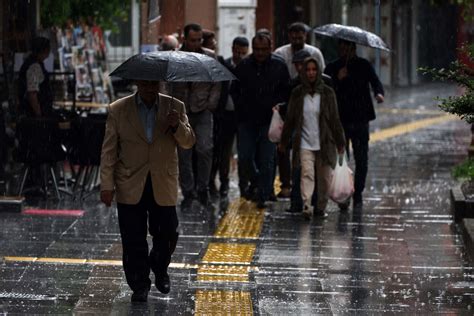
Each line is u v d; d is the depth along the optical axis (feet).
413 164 137.69
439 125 202.08
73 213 94.12
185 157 97.14
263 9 183.21
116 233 85.20
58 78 129.70
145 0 135.13
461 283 69.72
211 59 64.13
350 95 99.14
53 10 126.21
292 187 96.27
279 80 96.37
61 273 71.00
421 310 62.44
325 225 90.53
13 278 69.31
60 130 99.04
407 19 347.56
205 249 79.71
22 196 98.32
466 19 142.20
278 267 74.13
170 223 63.98
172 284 68.54
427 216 95.30
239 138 98.53
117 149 63.52
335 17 215.51
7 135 103.91
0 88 105.81
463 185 99.04
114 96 166.09
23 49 111.75
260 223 90.99
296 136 93.30
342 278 70.95
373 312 61.93
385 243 82.89
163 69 62.03
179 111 63.82
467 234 81.00
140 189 63.05
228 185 106.11
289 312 61.77
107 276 70.38
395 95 300.40
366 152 100.73
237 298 65.05
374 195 108.27
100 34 154.51
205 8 153.79
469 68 75.82
